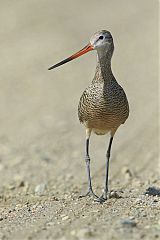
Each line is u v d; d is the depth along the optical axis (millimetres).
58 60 28062
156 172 14750
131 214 9742
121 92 10828
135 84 24875
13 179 14461
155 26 35750
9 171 15242
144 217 9562
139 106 21797
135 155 16688
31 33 32562
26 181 14180
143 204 10438
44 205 11000
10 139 18203
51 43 30938
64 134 18828
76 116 20781
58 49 29922
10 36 31891
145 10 39750
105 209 10195
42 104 22109
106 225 9094
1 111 21203
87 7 39500
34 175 14828
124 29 35094
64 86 24594
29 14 36250
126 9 39844
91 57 29844
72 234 8758
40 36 32156
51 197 11797
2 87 24219
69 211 10289
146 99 22688
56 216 10047
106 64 10805
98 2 41375
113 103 10711
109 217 9578
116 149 17359
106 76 10781
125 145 17719
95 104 10750
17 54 29016
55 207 10695
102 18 37156
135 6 40812
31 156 16609
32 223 9734
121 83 25047
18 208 11070
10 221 10055
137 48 31406
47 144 17812
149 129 19156
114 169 15320
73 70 27188
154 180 13570
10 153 16844
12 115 20750
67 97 23000
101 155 16797
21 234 9094
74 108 21656
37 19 35281
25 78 25484
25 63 27625
